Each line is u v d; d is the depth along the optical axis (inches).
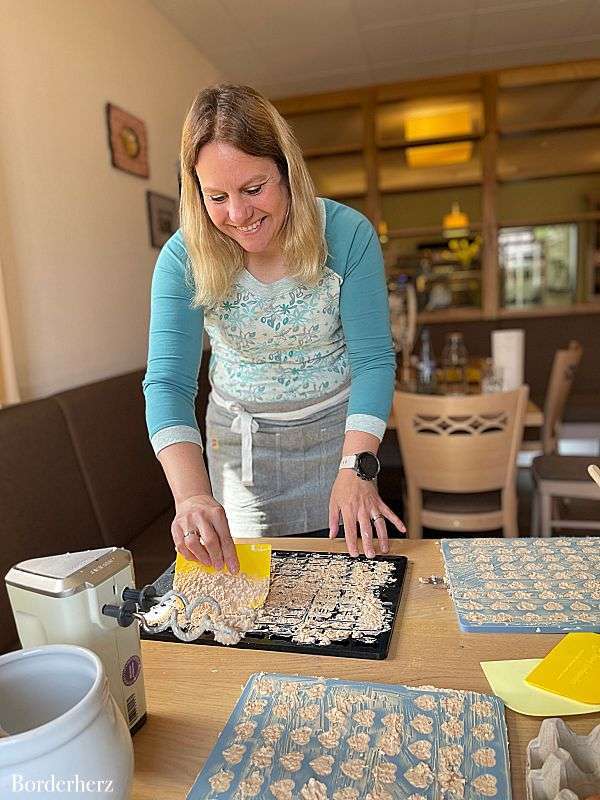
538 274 183.5
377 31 138.4
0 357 71.9
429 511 85.4
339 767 22.5
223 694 27.3
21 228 79.7
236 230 39.0
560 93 171.2
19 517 60.3
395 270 185.3
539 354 173.5
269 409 51.7
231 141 35.6
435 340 176.1
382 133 187.5
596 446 163.6
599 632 30.2
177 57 134.1
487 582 34.9
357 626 31.0
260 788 21.8
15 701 20.9
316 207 41.9
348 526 38.2
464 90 171.2
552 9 130.6
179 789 22.4
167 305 43.4
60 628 23.2
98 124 100.1
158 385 41.9
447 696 25.8
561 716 24.8
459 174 185.2
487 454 78.8
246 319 46.4
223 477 54.8
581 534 114.3
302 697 26.2
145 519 84.5
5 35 77.0
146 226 117.4
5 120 76.9
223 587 32.9
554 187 183.2
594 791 19.8
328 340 49.9
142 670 26.0
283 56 151.3
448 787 21.4
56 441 69.8
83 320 94.5
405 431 80.9
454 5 127.0
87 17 97.1
